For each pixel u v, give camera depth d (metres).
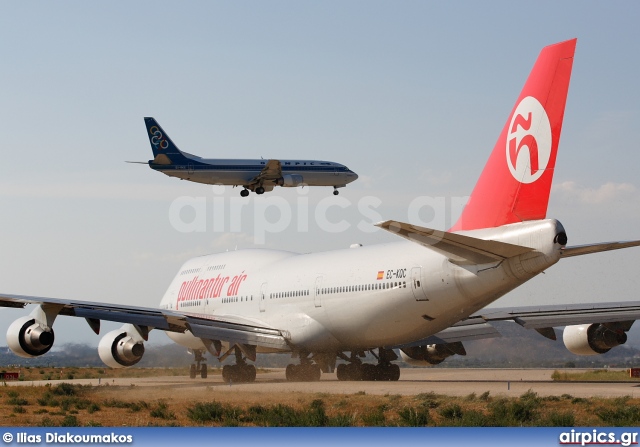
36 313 99.56
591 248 84.38
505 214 88.44
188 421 67.75
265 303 124.88
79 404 80.75
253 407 71.06
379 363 121.00
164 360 143.38
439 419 64.12
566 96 84.88
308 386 100.00
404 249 104.38
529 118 87.12
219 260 145.62
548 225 84.19
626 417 60.50
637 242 83.12
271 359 144.75
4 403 84.44
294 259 126.00
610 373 144.38
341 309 110.81
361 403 74.62
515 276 87.62
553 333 112.25
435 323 101.50
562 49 85.19
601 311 105.25
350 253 114.19
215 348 115.12
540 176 86.06
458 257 88.69
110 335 116.75
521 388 89.62
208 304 139.62
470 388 90.69
